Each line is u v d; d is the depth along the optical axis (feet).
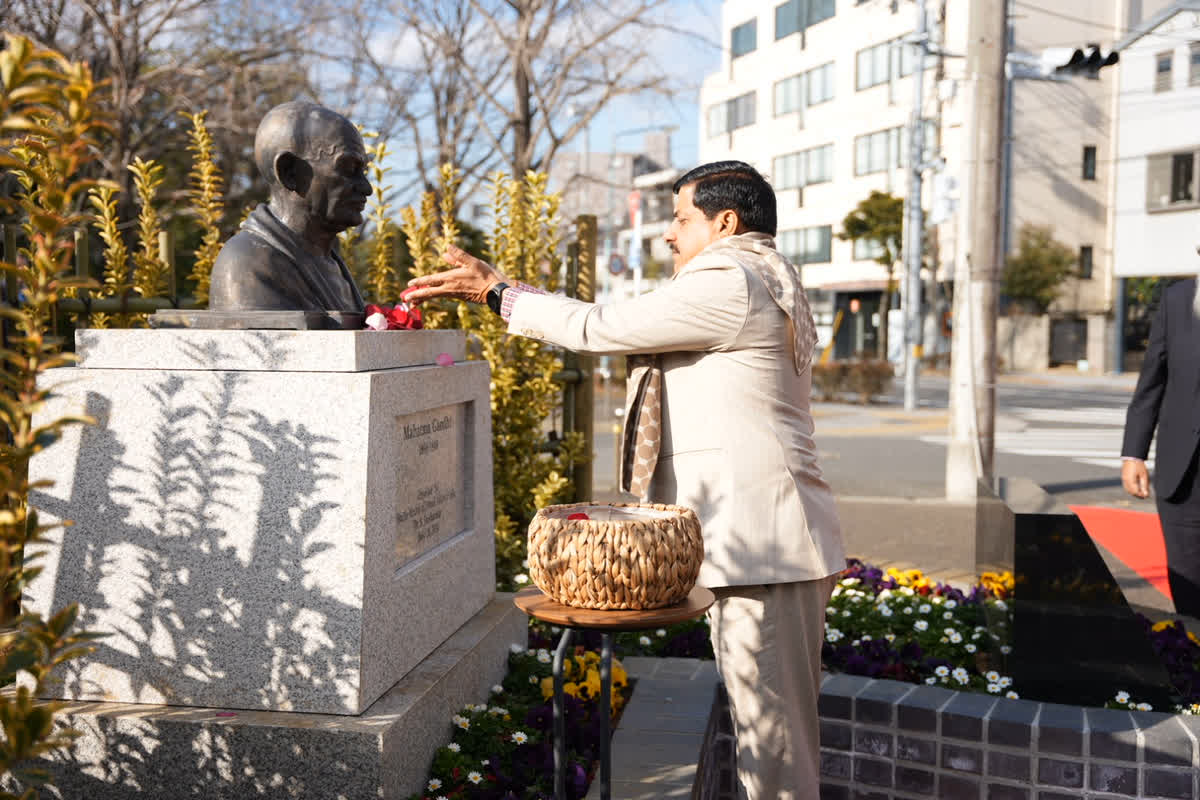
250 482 8.66
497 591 15.30
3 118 4.53
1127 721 9.87
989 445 29.07
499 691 11.25
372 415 8.65
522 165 36.78
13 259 11.83
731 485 7.73
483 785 8.98
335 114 10.32
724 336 7.66
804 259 121.19
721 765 11.68
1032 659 11.03
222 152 41.93
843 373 71.61
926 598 15.55
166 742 8.45
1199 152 87.04
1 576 5.13
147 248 13.89
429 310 16.90
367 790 8.16
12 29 30.68
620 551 6.60
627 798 8.91
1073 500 30.35
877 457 41.63
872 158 107.86
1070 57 28.81
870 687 10.86
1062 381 88.58
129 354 8.98
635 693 11.50
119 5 33.88
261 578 8.64
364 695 8.59
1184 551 12.67
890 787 10.49
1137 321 96.48
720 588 7.75
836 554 8.07
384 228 16.69
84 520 8.89
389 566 9.12
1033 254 96.32
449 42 38.27
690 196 8.30
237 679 8.70
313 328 9.27
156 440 8.79
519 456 17.75
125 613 8.84
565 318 8.09
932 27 62.75
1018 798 9.96
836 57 111.75
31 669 5.11
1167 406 12.76
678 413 8.02
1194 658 12.26
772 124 124.36
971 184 28.53
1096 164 97.14
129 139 34.96
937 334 105.29
